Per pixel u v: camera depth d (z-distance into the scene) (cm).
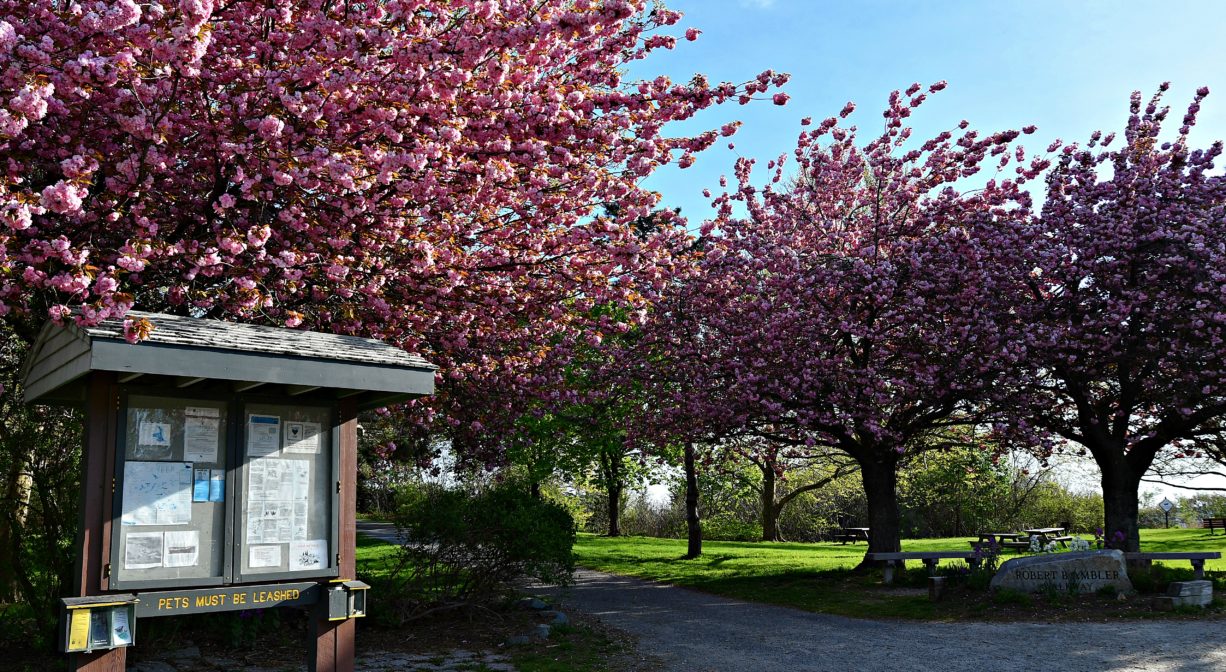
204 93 800
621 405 1822
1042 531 2709
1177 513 4106
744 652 905
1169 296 1516
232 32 863
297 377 578
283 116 817
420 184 862
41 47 686
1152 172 1634
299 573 588
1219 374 1416
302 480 604
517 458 2089
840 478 3634
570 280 1134
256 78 807
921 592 1350
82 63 667
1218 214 1492
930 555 1409
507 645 887
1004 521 3728
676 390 1656
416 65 812
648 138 988
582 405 1780
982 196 1727
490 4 794
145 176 803
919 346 1606
